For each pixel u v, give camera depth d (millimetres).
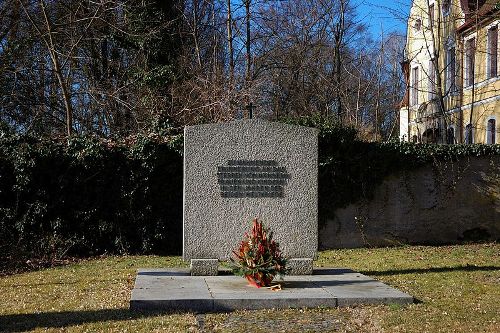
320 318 8266
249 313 8578
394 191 19625
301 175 11711
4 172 16531
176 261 15305
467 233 19938
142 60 25062
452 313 8484
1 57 21891
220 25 31234
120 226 17297
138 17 24219
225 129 11570
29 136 16938
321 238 19188
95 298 9633
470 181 20000
